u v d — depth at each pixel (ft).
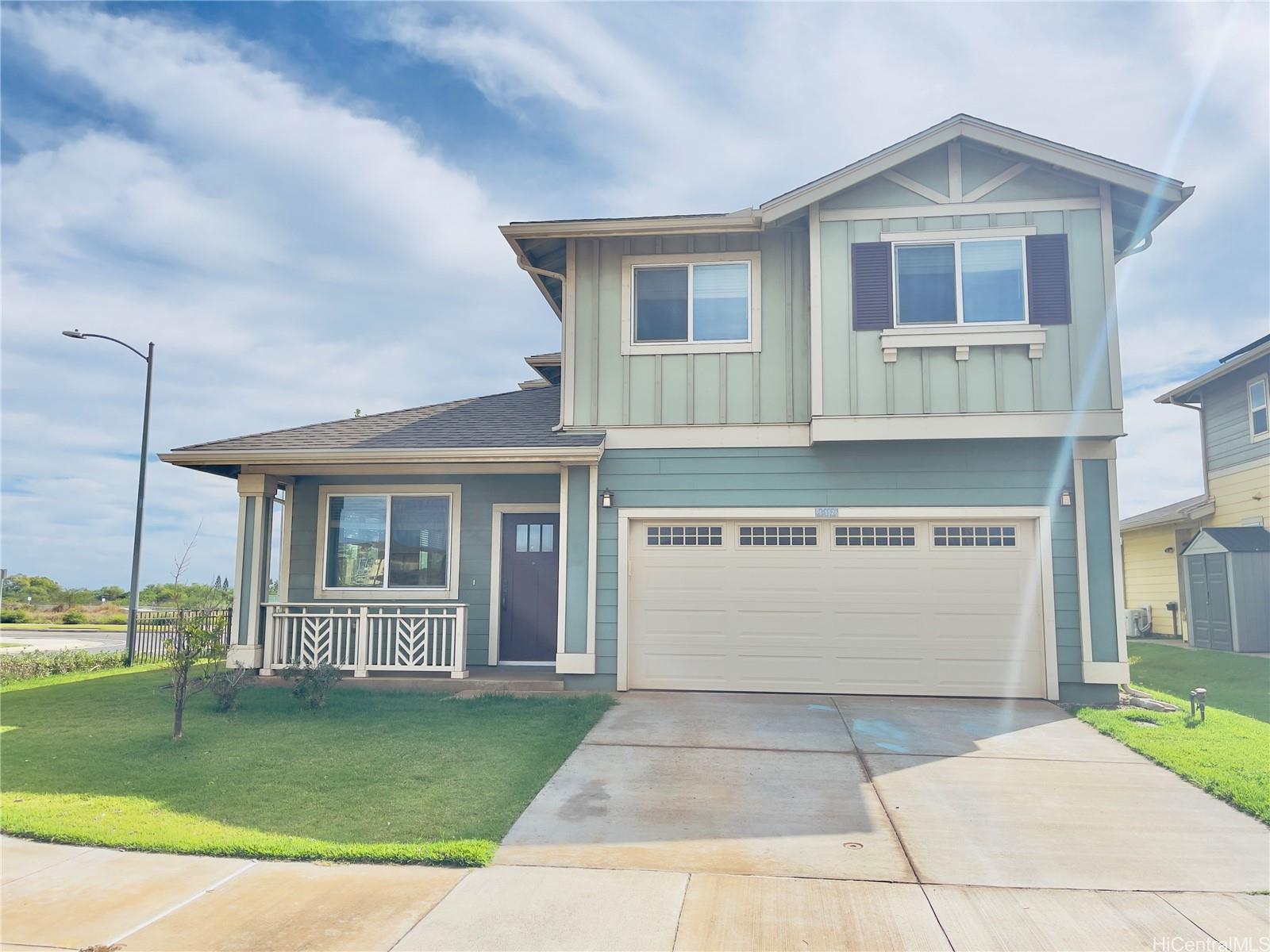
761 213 34.04
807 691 34.17
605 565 35.24
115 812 19.49
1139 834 18.38
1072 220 33.24
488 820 18.89
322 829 18.34
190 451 35.96
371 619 36.55
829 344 33.60
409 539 40.50
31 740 26.94
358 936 13.48
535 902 14.80
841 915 14.37
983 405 32.63
